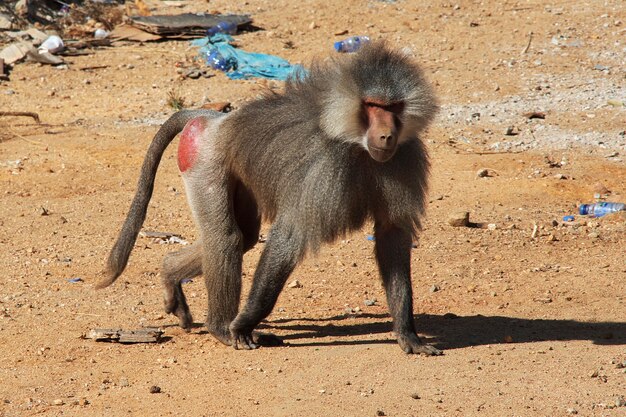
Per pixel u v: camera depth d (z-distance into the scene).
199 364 9.91
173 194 17.80
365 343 10.37
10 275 13.52
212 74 25.48
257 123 9.69
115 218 16.34
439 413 8.27
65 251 14.68
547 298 12.23
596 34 27.73
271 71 25.31
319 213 9.16
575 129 21.09
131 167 19.19
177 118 11.11
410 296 9.86
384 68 8.89
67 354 10.43
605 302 11.99
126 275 13.54
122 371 9.86
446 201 17.05
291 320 11.64
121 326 11.38
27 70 25.67
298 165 9.24
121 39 28.58
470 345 10.24
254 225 10.96
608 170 18.62
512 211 16.47
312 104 9.19
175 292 11.15
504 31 28.36
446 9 30.62
